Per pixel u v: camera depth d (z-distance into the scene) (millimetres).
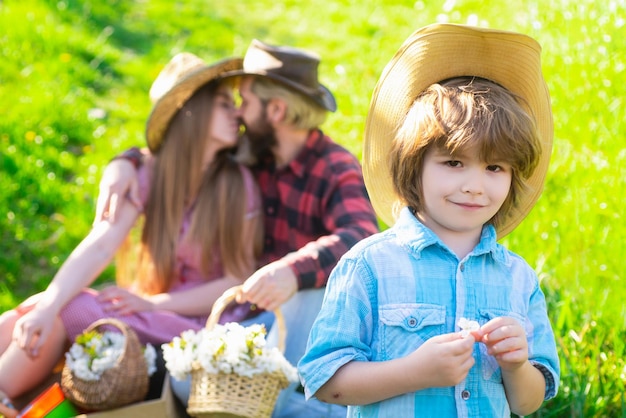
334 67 7328
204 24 8859
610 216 3998
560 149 4465
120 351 3145
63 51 7258
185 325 3510
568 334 3252
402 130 2119
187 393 3213
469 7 6594
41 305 3371
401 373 1932
